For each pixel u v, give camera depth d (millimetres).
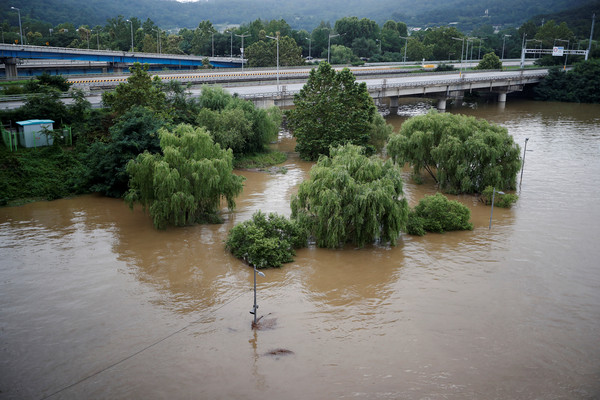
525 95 164250
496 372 28406
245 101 79125
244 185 62969
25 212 51688
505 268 41156
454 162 59875
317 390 26891
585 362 29297
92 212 52406
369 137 76688
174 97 76125
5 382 27078
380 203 43219
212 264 41156
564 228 50062
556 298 36469
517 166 59500
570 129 103875
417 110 133750
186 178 47938
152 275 39062
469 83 134500
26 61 154125
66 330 31734
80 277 38438
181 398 26188
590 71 150000
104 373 27953
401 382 27547
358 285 38156
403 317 33844
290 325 32875
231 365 28828
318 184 44844
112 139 57250
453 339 31453
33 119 64688
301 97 77250
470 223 50406
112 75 109312
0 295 35438
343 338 31531
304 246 45250
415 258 42969
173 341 30938
